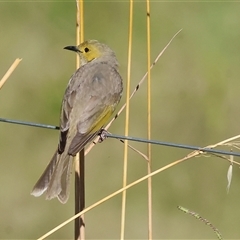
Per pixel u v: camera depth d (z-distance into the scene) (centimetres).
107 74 1184
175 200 1498
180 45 1727
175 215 1480
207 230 1462
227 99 1619
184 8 1808
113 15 1789
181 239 1454
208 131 1584
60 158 1062
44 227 1466
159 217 1478
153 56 1703
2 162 1541
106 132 1141
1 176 1520
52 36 1723
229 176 1032
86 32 1777
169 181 1511
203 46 1727
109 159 1523
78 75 1180
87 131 1105
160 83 1636
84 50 1264
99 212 1478
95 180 1507
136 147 1540
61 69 1670
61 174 1048
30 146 1564
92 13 1789
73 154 1058
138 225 1466
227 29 1770
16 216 1475
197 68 1669
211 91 1620
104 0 1791
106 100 1150
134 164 1524
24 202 1488
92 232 1462
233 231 1465
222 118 1595
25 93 1638
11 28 1739
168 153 1548
